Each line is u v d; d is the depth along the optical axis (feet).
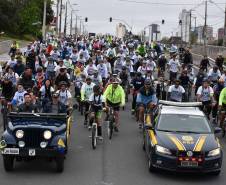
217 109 68.54
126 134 60.70
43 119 43.42
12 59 83.41
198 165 40.81
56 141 41.11
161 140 42.45
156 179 41.34
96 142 54.13
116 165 45.57
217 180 41.70
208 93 67.10
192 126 45.57
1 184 38.52
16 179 40.06
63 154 41.29
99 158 48.11
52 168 43.78
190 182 40.86
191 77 89.20
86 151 50.90
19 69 81.41
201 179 41.91
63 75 69.56
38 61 94.84
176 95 67.82
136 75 73.67
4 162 41.70
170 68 94.17
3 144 40.91
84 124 64.49
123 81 86.28
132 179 41.11
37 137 41.11
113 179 40.91
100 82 73.31
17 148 40.70
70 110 50.14
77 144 54.08
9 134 41.22
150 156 43.01
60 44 150.00
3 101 64.34
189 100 82.69
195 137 43.06
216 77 81.56
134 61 113.60
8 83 64.85
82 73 77.15
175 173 43.39
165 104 50.78
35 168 43.60
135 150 52.06
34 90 59.16
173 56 94.17
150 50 140.77
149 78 74.59
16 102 55.83
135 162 46.88
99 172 42.93
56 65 83.35
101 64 83.97
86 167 44.55
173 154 41.09
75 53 104.88
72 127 63.72
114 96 58.85
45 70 87.35
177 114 47.24
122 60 94.38
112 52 115.03
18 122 42.75
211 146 41.70
